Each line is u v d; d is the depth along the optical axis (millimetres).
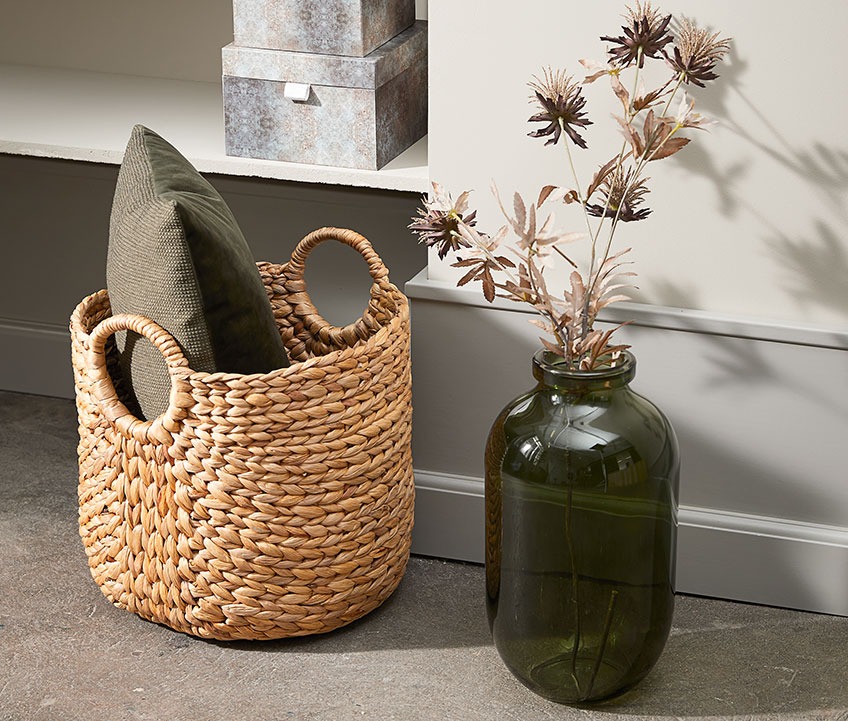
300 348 1975
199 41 2281
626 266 1734
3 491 2146
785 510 1778
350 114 1794
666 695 1620
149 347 1620
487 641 1744
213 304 1551
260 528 1607
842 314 1672
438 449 1919
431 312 1841
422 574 1920
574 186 1726
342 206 2182
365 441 1645
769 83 1597
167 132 1989
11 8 2379
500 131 1728
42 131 1969
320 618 1691
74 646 1720
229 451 1567
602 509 1481
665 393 1775
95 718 1571
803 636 1741
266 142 1851
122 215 1627
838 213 1627
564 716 1578
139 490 1647
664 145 1522
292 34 1795
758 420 1746
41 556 1944
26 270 2471
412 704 1604
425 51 1944
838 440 1720
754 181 1645
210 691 1627
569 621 1531
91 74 2354
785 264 1672
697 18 1597
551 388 1520
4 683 1638
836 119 1588
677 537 1712
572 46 1658
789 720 1565
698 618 1791
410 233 2150
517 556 1540
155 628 1764
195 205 1560
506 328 1811
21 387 2555
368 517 1683
